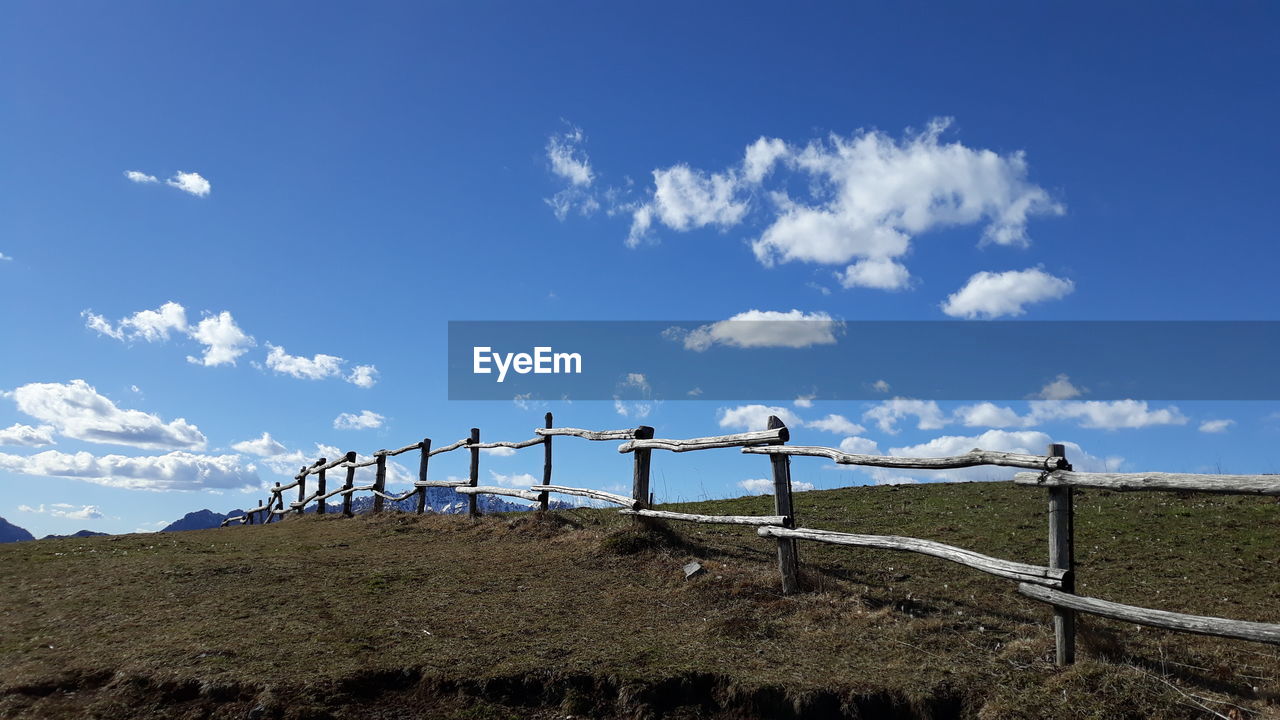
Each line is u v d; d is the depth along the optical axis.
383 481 15.74
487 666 5.29
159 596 7.30
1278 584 7.48
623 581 7.96
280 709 4.61
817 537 6.96
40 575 8.40
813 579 7.30
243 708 4.63
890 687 5.10
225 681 4.88
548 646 5.76
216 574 8.19
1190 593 7.30
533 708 4.97
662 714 4.96
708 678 5.23
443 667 5.23
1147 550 8.95
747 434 7.86
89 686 5.01
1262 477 4.35
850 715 4.93
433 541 10.81
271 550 10.09
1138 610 4.79
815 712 4.95
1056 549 5.39
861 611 6.62
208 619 6.45
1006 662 5.48
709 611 6.91
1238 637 4.34
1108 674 5.00
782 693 5.03
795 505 13.25
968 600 7.05
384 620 6.44
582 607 7.02
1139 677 4.98
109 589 7.61
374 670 5.14
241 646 5.63
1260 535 9.17
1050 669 5.25
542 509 11.00
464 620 6.49
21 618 6.67
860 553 9.00
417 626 6.27
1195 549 8.85
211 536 12.09
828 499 13.77
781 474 7.48
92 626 6.32
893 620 6.41
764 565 8.23
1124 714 4.63
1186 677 5.20
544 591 7.56
